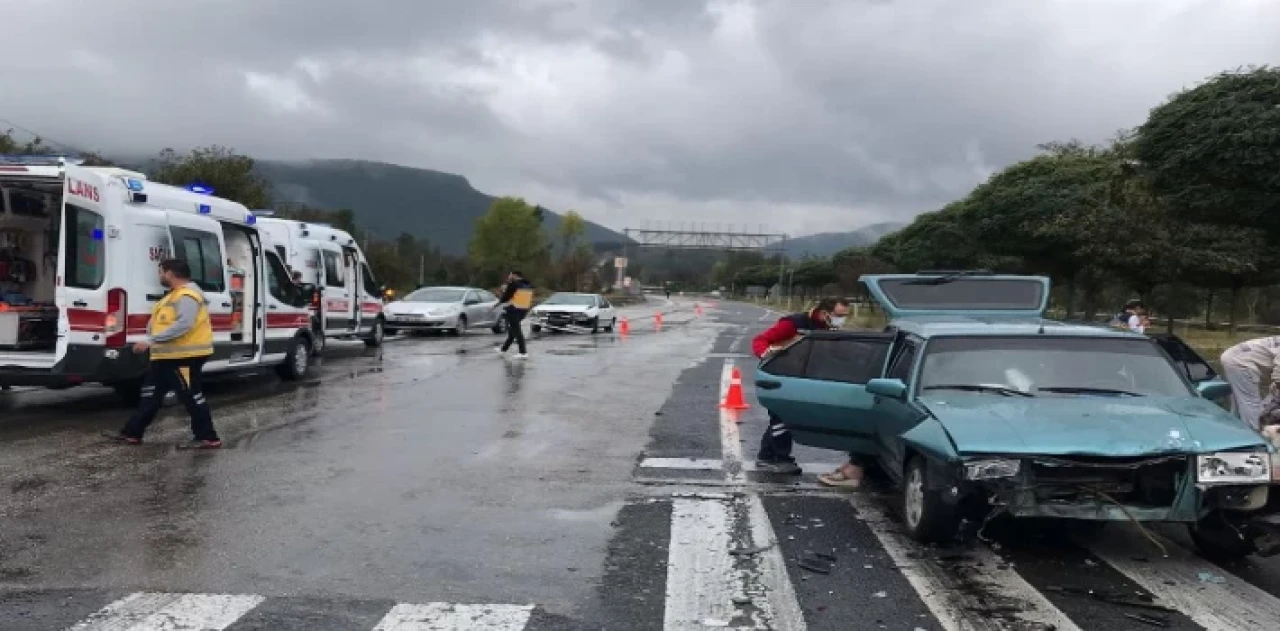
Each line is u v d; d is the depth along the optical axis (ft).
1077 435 18.22
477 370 56.29
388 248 173.06
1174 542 20.67
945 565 18.97
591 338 93.25
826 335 26.23
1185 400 20.71
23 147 87.51
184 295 29.25
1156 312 164.14
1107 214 85.71
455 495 24.29
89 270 33.50
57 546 19.16
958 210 120.98
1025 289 29.07
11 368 33.22
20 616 15.29
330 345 74.28
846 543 20.48
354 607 16.05
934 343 22.43
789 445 28.68
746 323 143.84
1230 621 15.93
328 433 32.99
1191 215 49.32
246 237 43.91
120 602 16.03
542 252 258.78
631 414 39.58
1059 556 19.63
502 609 16.11
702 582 17.76
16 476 25.39
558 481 26.22
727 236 302.45
